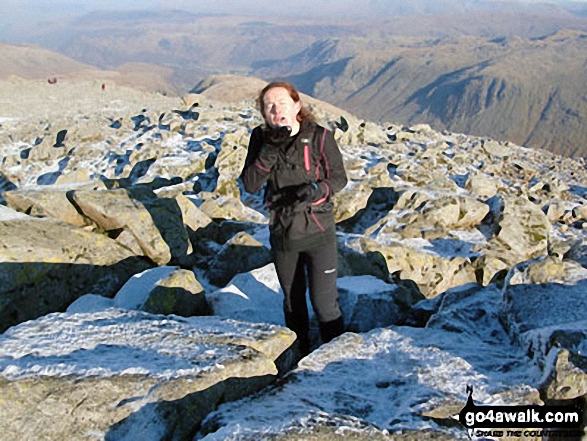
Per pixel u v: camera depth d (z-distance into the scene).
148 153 21.55
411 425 4.06
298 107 5.26
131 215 8.92
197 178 18.92
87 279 7.92
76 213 9.19
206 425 4.14
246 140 20.69
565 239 13.86
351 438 3.76
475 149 26.52
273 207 5.45
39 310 7.21
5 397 3.93
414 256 10.38
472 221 13.66
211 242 10.70
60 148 25.12
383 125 31.55
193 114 27.66
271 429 3.78
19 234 7.53
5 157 25.67
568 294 6.06
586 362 4.65
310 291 5.85
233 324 5.67
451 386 4.77
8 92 45.62
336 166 5.36
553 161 29.48
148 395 4.09
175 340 5.02
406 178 17.75
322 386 4.84
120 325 5.35
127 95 49.62
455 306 6.80
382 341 5.79
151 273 7.36
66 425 3.91
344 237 10.61
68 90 49.25
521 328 5.73
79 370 4.23
